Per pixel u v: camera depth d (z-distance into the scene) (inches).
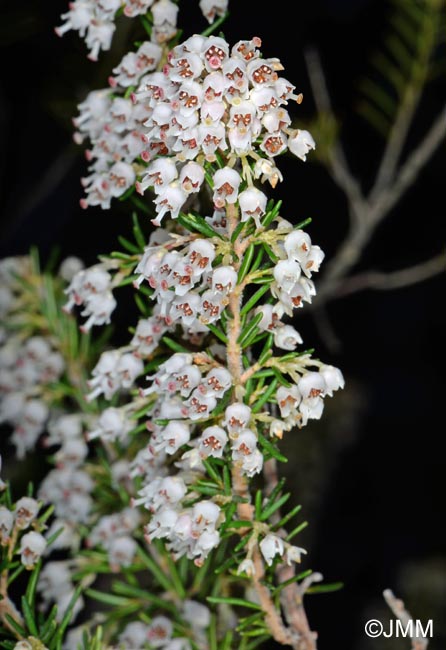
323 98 12.7
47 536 9.3
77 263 10.3
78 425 9.6
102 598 9.3
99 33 8.7
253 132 7.6
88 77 11.9
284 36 16.1
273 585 8.8
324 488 16.6
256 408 8.1
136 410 8.6
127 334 13.9
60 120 12.7
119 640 9.2
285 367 8.0
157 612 9.4
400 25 12.3
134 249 8.7
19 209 15.4
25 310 10.3
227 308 8.1
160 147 8.1
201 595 9.2
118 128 8.4
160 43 8.5
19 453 9.9
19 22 11.5
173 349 8.4
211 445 7.9
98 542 9.3
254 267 7.9
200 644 9.0
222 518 8.1
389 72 13.8
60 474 9.4
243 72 7.6
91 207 15.5
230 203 7.7
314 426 16.9
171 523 8.0
